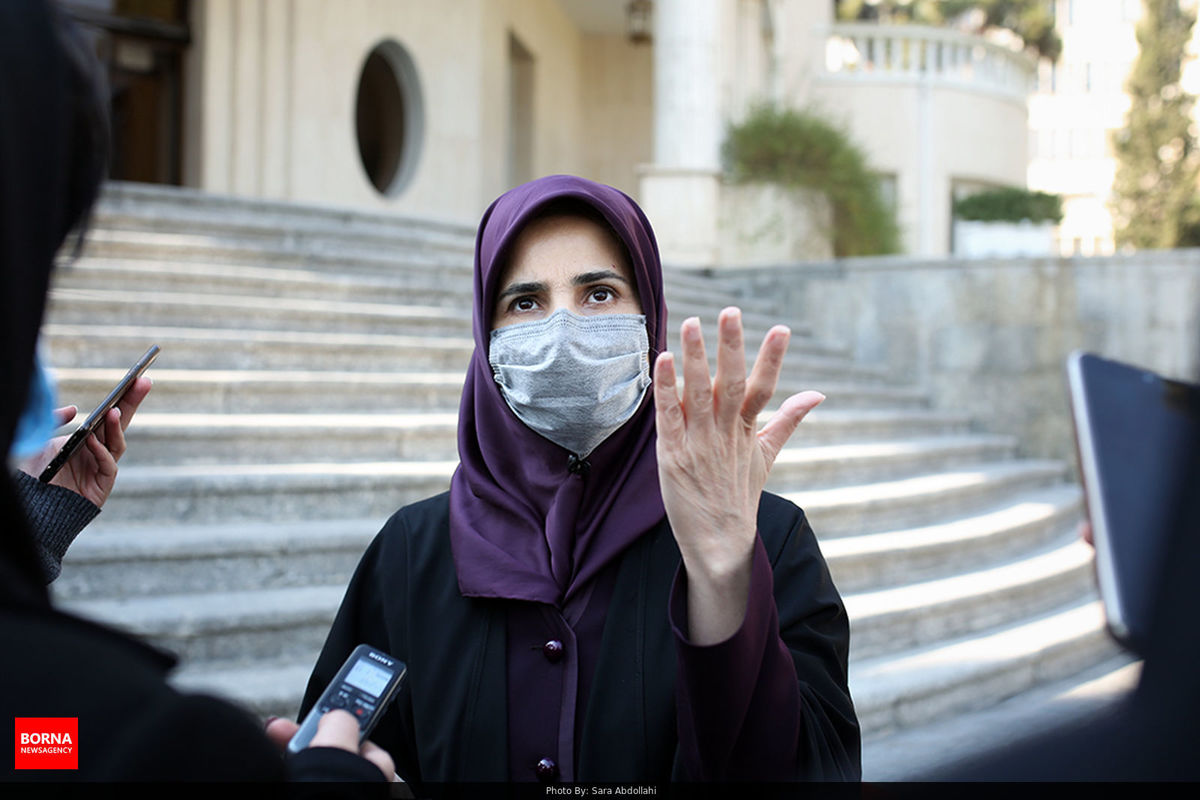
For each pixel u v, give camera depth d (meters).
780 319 8.62
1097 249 38.81
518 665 1.54
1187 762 0.55
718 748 1.24
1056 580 5.58
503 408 1.67
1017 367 7.88
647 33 13.73
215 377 4.96
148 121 9.52
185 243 6.10
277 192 9.77
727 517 1.24
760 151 10.15
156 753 0.71
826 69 13.78
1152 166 25.48
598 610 1.55
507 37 11.93
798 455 5.96
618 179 14.72
